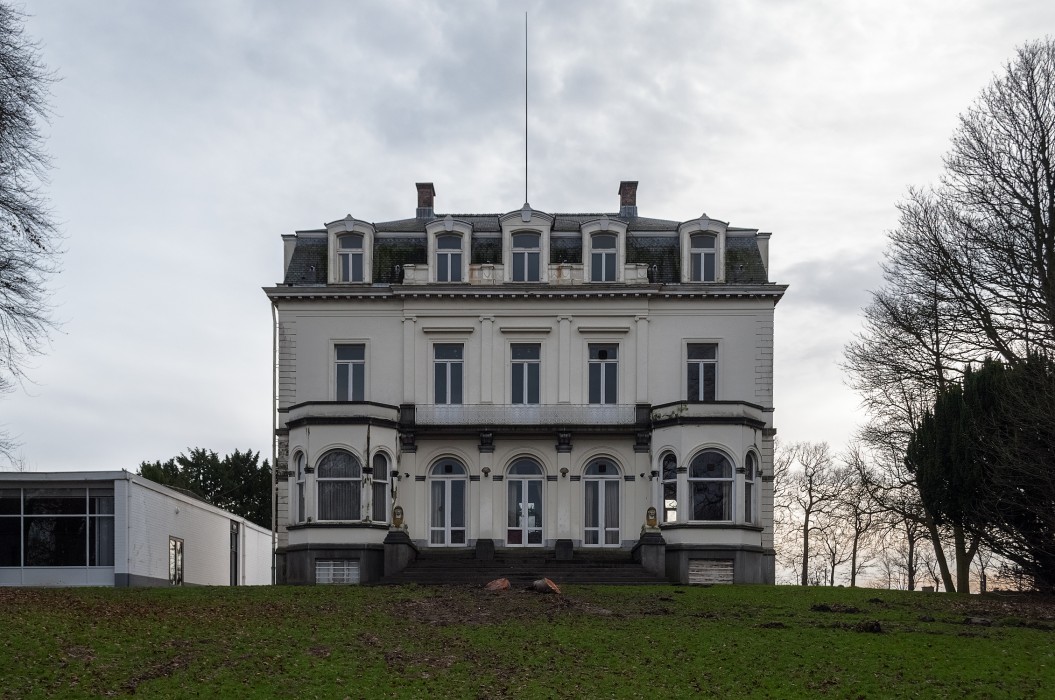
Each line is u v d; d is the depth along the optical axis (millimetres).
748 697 20422
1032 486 32344
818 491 67125
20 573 39312
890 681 21109
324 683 21078
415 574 37406
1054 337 34031
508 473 41812
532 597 30094
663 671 22062
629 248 43250
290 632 24797
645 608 28844
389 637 24609
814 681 21250
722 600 30797
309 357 42219
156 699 19891
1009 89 36531
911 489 42500
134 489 40219
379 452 40312
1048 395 31672
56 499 39750
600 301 42125
